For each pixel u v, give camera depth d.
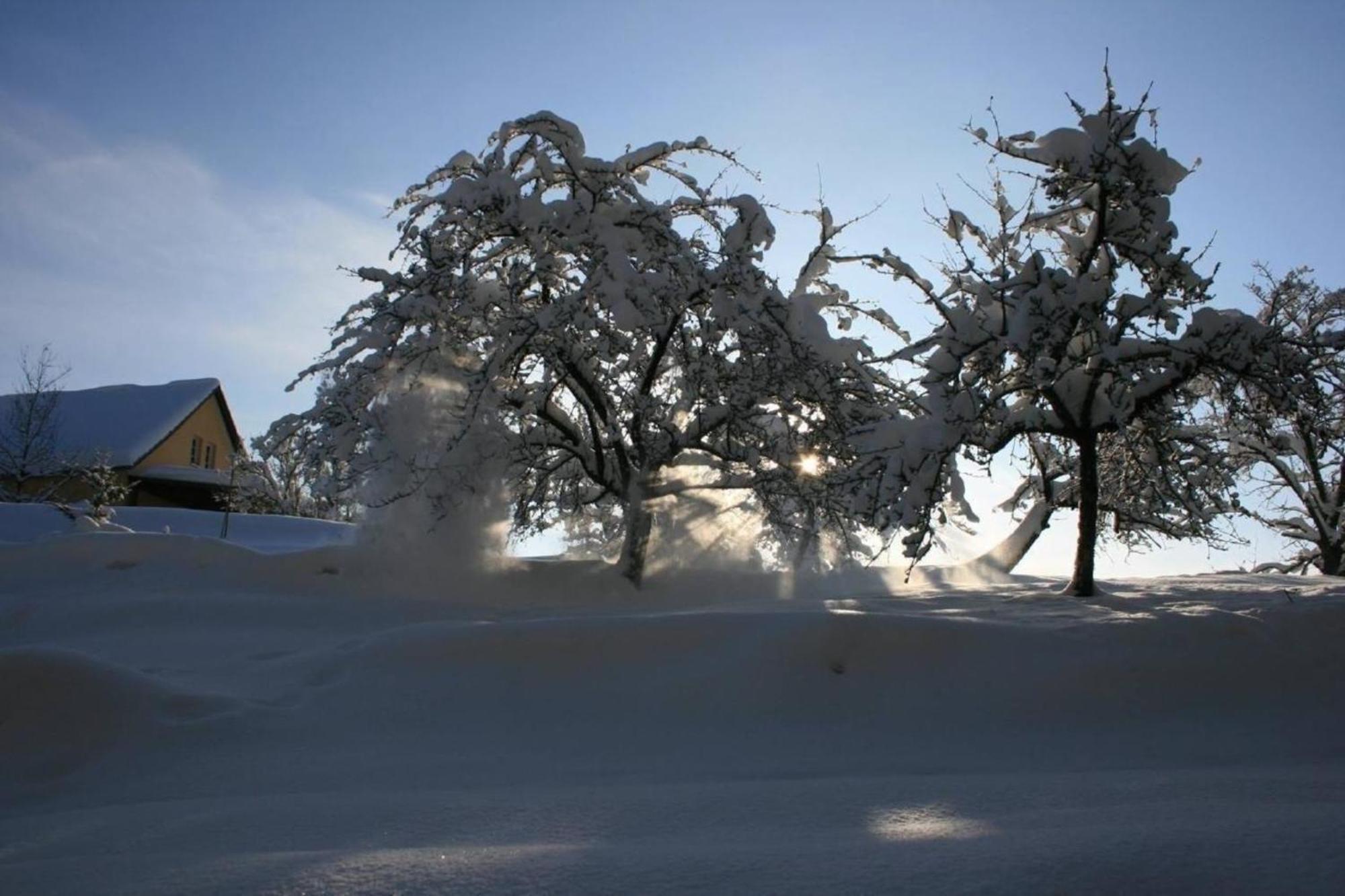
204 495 50.47
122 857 5.03
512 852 4.62
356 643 11.34
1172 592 15.70
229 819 5.88
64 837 5.82
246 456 40.62
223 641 12.66
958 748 8.95
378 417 17.78
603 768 8.11
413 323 17.45
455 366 18.16
